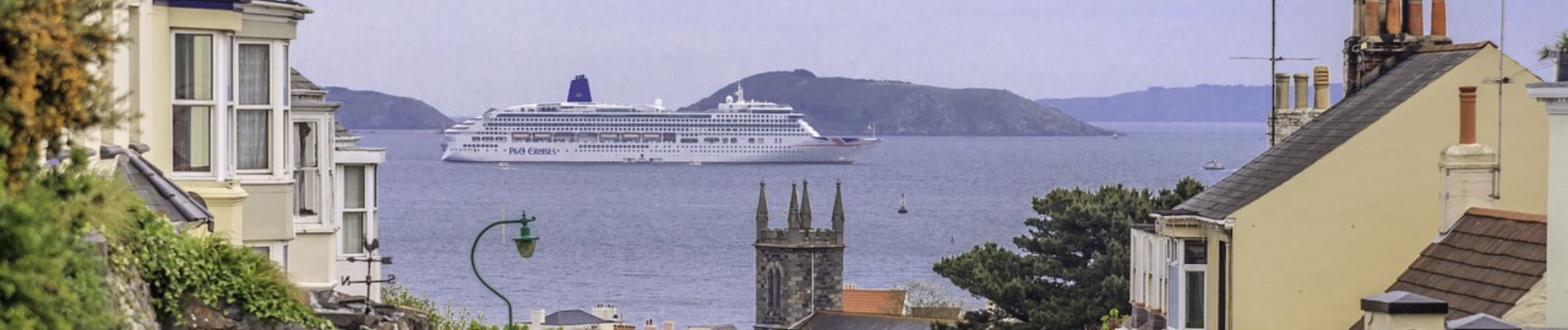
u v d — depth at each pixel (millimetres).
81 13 30172
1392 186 55125
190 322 33781
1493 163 53094
